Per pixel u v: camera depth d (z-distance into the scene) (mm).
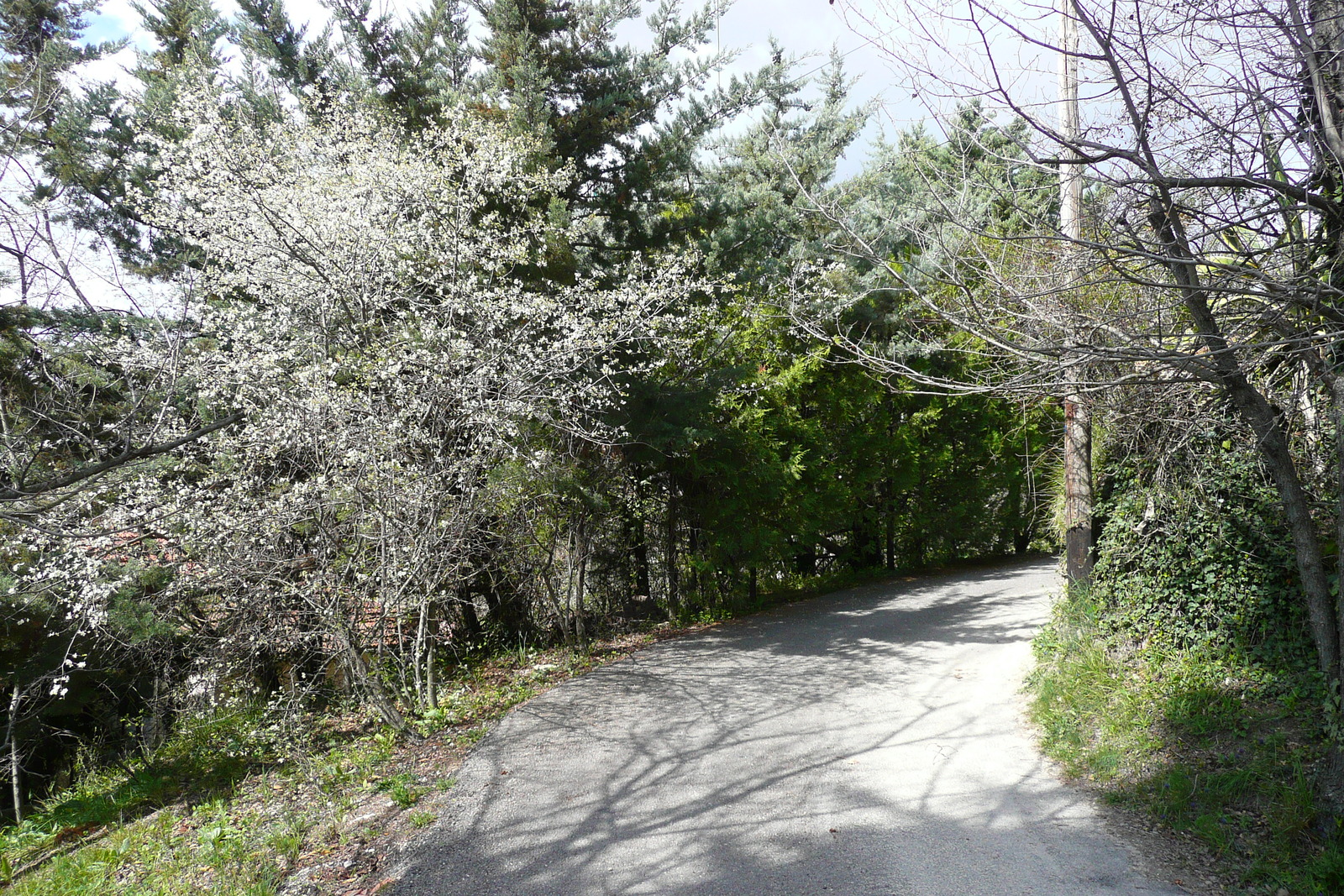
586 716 8516
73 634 9430
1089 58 4406
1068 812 5793
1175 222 4887
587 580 13523
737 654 11258
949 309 6078
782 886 4852
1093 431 9242
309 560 8172
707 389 11352
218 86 9305
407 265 8945
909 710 8266
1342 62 4473
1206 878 4844
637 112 11750
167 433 8438
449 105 10109
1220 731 6301
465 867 5207
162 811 7312
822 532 17828
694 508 14375
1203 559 7473
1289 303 4668
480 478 8969
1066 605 9008
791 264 13367
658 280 10625
